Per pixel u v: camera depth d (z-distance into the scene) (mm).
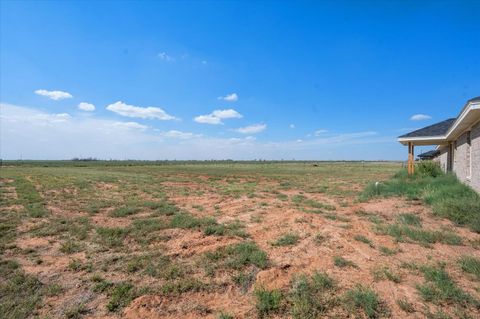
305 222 7910
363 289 3887
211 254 5426
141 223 7953
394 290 3902
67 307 3707
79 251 5836
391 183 15227
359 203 11227
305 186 19141
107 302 3830
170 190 16484
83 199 12430
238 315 3434
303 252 5559
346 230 7004
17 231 7273
